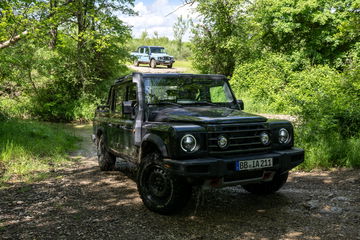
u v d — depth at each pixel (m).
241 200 4.95
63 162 7.98
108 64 18.94
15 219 4.31
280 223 4.05
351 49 18.11
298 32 19.48
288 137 4.66
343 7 18.23
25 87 17.27
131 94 5.43
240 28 21.38
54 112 16.61
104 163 6.88
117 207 4.72
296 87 16.86
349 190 5.27
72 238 3.72
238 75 20.22
